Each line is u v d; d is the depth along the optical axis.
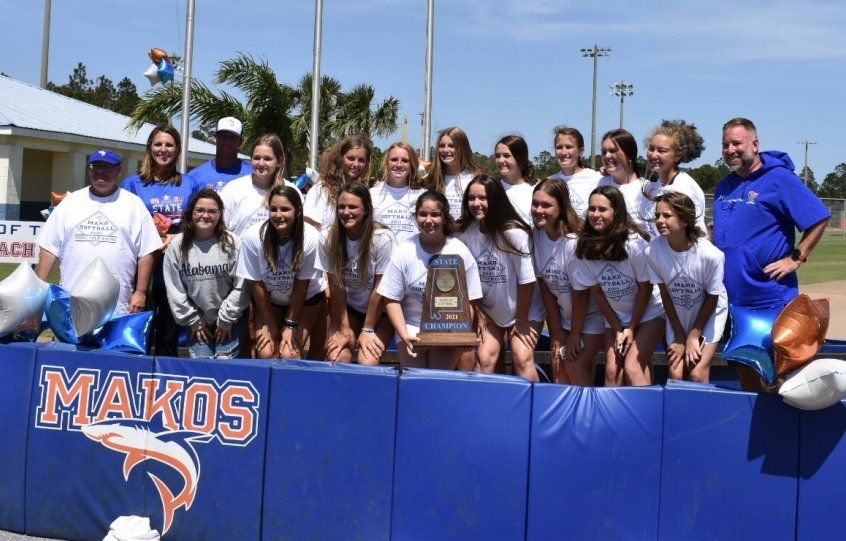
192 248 5.10
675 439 4.07
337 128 18.86
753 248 5.02
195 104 16.55
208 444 4.37
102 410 4.49
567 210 5.21
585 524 4.10
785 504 4.00
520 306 5.28
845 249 35.88
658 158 5.53
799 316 3.95
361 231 5.10
